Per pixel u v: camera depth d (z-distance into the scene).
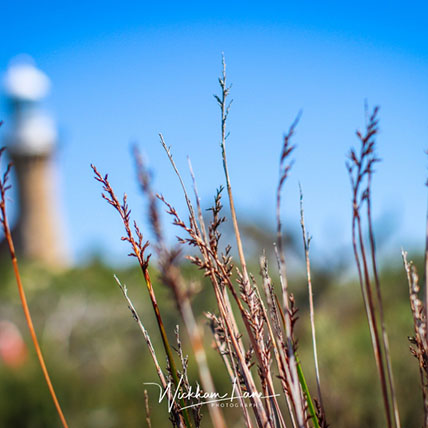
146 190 1.29
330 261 6.82
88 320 9.30
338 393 4.85
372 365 5.00
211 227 1.29
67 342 8.94
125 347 8.66
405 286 6.28
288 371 1.26
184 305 1.35
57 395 6.36
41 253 31.69
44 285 11.02
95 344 8.68
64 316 9.70
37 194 31.78
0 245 18.98
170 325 5.89
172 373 1.38
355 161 1.12
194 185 1.36
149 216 1.29
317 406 1.28
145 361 7.32
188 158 1.37
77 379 6.71
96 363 8.28
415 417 4.54
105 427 5.98
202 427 2.81
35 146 30.91
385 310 6.16
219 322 1.36
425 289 1.12
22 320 10.26
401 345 5.04
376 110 1.11
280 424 1.32
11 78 31.11
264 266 1.31
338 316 6.55
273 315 1.32
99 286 10.50
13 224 31.75
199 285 1.35
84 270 11.70
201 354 1.42
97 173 1.31
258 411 1.29
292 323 1.18
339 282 6.81
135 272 10.52
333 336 5.55
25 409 6.13
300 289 5.88
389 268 6.68
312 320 1.27
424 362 1.26
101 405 6.23
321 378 5.09
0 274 12.28
